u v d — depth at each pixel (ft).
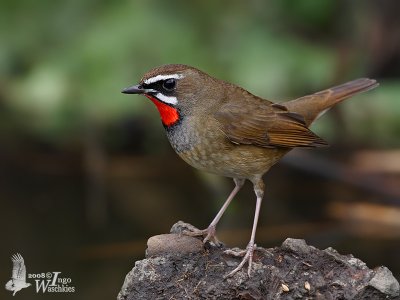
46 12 47.26
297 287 26.71
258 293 26.68
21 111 48.83
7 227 42.63
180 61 46.11
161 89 30.32
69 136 49.42
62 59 46.83
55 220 43.60
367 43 51.55
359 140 51.01
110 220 43.65
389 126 50.83
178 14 46.91
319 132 49.37
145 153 50.67
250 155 31.30
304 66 47.62
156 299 26.89
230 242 40.47
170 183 48.75
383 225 43.75
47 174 49.44
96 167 49.29
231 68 46.68
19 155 50.29
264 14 48.21
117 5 46.91
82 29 46.93
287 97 47.96
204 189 47.42
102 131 49.62
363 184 48.19
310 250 27.81
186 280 27.17
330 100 35.24
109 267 38.04
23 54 47.52
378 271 26.84
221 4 47.16
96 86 46.21
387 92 51.11
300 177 49.19
